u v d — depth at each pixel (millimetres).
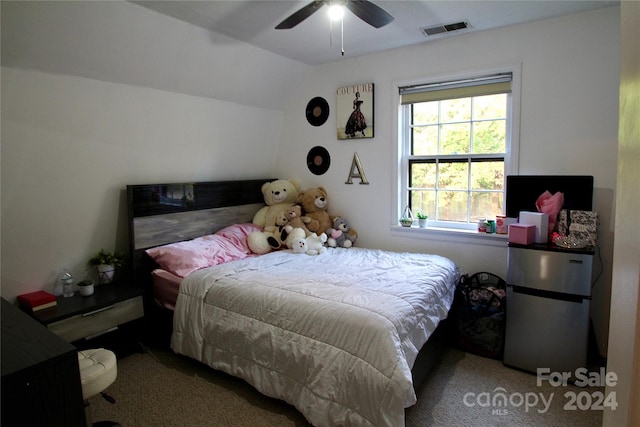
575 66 2600
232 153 3719
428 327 2178
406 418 2072
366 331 1853
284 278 2527
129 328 2953
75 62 2379
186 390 2373
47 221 2555
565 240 2387
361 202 3627
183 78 2963
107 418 2102
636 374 581
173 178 3264
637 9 632
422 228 3301
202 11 2381
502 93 2895
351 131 3566
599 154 2576
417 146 3408
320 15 2494
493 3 2385
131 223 2861
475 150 3133
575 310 2314
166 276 2807
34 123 2357
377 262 2924
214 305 2479
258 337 2207
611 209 2561
